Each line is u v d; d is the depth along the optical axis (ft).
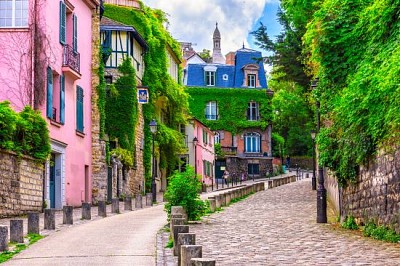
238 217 81.20
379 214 58.13
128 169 137.59
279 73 156.25
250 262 42.96
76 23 108.58
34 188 84.48
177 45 192.54
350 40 70.90
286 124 313.53
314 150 142.82
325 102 73.61
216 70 278.67
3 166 73.92
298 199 114.52
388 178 55.47
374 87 57.00
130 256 45.19
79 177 109.91
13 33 90.99
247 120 274.16
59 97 98.68
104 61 138.31
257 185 146.20
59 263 42.29
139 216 83.05
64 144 100.58
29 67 90.33
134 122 139.03
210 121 270.87
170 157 176.04
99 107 119.85
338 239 56.59
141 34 156.25
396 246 50.26
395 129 53.01
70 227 66.80
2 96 90.22
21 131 80.59
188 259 30.04
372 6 62.39
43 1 91.86
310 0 109.19
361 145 61.05
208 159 244.42
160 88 160.15
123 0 156.87
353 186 67.26
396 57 52.95
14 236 52.24
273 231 64.03
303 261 43.19
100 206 82.64
